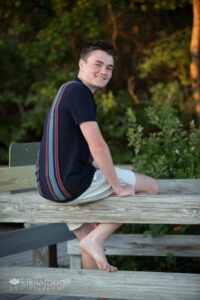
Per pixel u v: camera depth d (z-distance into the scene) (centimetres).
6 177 392
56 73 1097
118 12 1042
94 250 310
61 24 1002
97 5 1022
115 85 1109
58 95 312
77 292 319
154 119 489
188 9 1058
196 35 876
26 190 423
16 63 1192
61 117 306
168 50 1016
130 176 327
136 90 1109
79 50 1082
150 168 462
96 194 311
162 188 399
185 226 452
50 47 1048
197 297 299
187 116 1002
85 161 310
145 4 1045
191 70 913
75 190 304
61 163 305
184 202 299
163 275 305
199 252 413
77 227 321
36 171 322
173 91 1008
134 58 1095
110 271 312
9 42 1178
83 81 321
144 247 427
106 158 301
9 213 331
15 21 1060
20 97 1137
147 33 1083
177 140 476
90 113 302
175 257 452
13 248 406
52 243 445
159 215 303
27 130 1171
